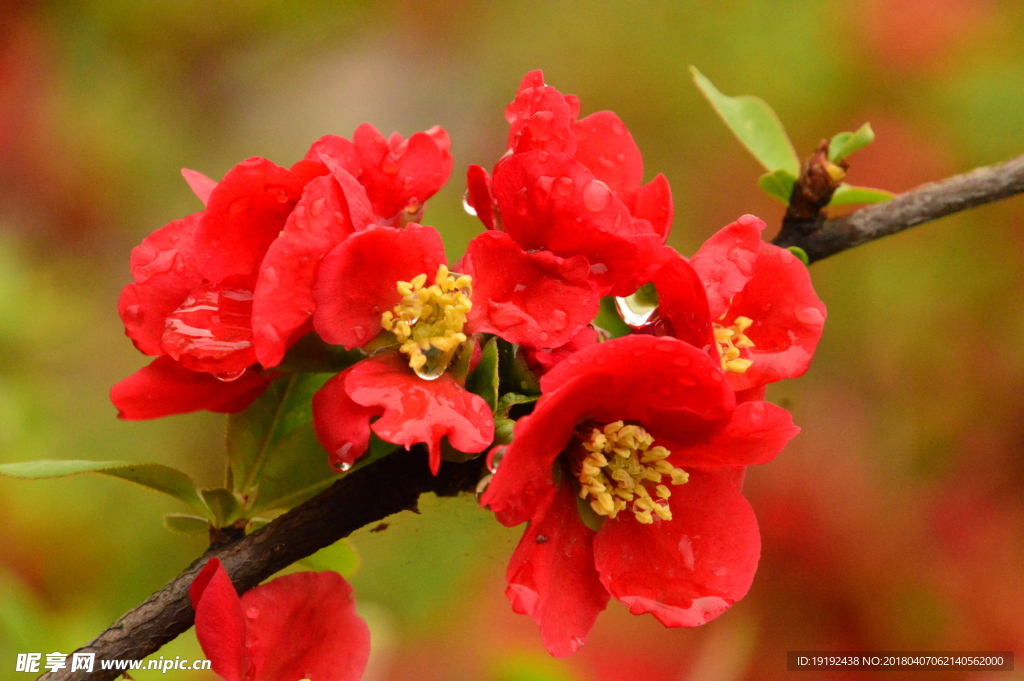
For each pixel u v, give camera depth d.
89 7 0.80
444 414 0.43
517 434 0.42
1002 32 0.83
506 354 0.44
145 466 0.45
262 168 0.44
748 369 0.45
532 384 0.44
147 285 0.45
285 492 0.46
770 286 0.45
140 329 0.45
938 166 0.83
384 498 0.44
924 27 0.83
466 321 0.44
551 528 0.44
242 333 0.44
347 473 0.45
